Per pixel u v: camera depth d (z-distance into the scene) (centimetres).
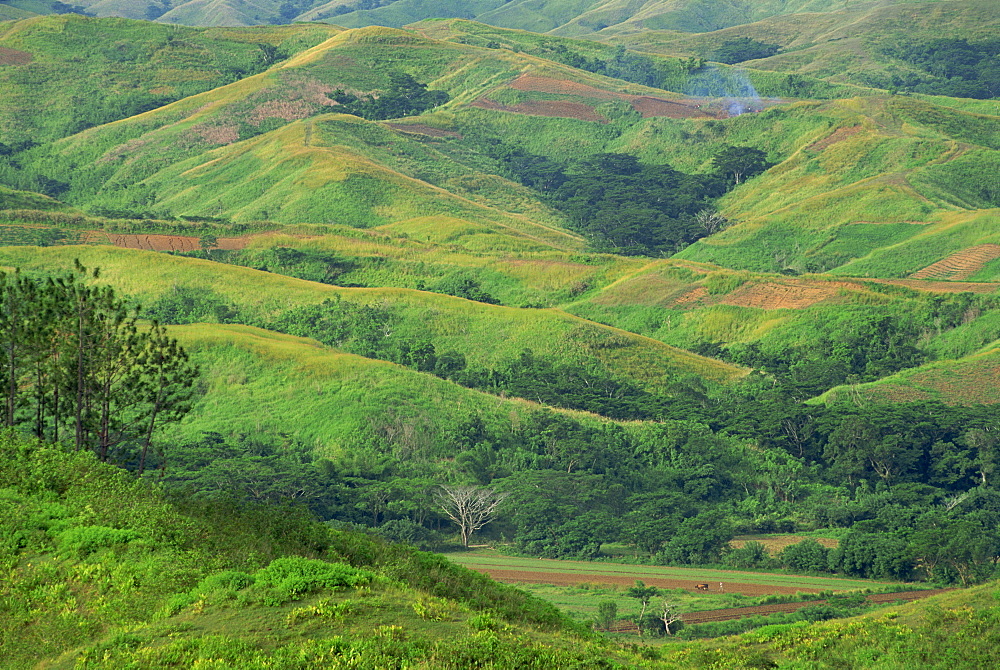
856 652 3231
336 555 2466
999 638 3097
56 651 1808
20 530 2231
